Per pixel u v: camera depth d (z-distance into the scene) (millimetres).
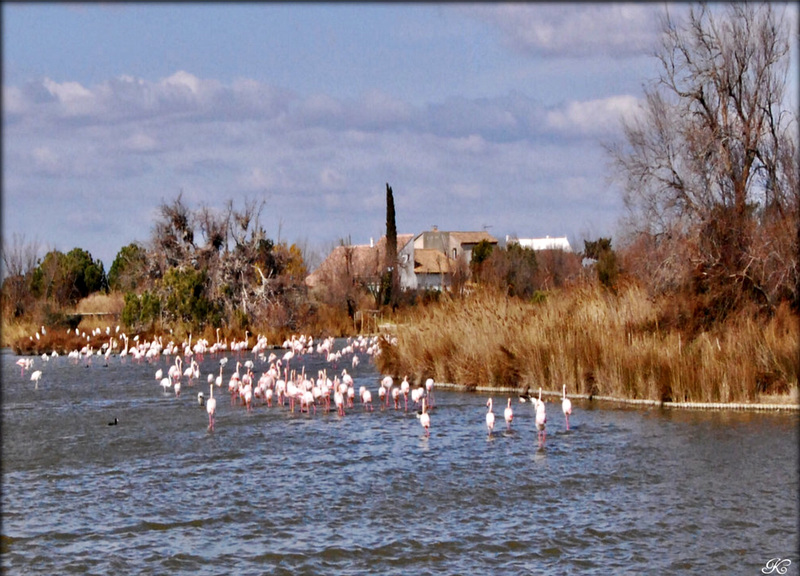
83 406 35969
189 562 16969
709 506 19875
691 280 37844
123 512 20016
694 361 32969
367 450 25781
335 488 21641
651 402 33125
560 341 36562
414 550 17375
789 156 39875
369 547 17562
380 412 32844
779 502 20062
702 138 40469
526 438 27172
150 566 16797
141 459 25156
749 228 38031
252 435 28438
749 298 37781
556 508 19875
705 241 38562
